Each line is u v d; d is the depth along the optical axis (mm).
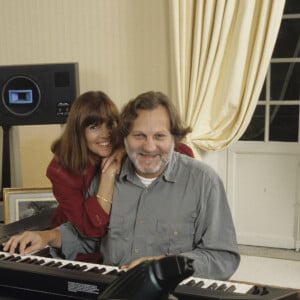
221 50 2988
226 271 1443
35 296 1194
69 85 2814
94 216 1557
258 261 3178
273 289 1104
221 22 2957
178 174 1505
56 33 3482
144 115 1374
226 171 3438
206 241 1459
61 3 3430
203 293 1046
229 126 3117
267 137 3336
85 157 1664
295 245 3354
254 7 2922
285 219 3379
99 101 1671
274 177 3361
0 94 2846
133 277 658
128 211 1535
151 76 3350
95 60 3449
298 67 3254
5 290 1230
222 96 3053
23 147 3520
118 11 3336
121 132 1443
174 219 1498
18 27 3539
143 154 1402
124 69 3400
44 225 1867
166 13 3225
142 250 1521
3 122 2881
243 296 1027
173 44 3080
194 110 3113
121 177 1547
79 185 1680
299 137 3277
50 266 1288
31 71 2812
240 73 2998
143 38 3318
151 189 1516
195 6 3027
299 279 2885
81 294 1138
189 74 3113
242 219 3479
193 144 3141
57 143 1768
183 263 655
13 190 2846
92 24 3404
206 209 1477
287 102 3283
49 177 1726
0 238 1657
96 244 1690
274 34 2932
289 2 3203
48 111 2844
